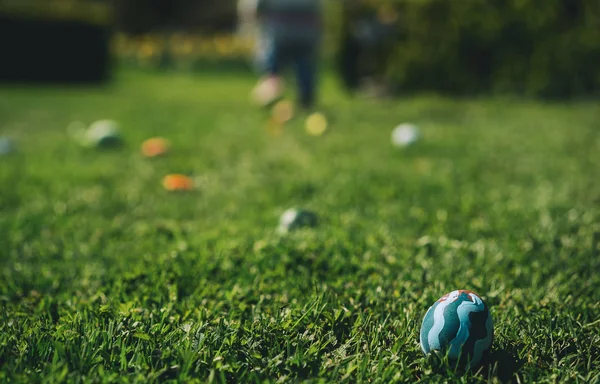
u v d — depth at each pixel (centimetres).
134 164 170
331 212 133
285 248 112
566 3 316
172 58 717
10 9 455
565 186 146
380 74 381
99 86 479
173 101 357
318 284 104
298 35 264
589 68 315
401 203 138
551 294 101
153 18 902
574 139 200
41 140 204
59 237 124
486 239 120
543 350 90
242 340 92
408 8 362
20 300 104
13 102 323
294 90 452
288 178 155
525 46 327
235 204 139
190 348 89
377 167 165
